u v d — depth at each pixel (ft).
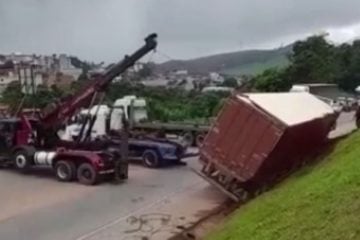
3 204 53.31
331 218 26.09
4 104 102.27
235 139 49.57
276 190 45.60
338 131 81.25
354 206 25.98
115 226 44.88
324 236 24.25
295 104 55.26
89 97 73.87
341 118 119.34
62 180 66.44
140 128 101.35
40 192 59.52
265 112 47.88
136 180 67.00
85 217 47.98
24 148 71.56
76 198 56.34
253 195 50.11
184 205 52.34
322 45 242.58
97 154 65.36
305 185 38.01
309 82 212.64
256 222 33.24
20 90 95.86
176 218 47.19
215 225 43.75
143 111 108.58
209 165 51.39
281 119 47.26
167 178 67.97
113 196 57.21
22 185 63.67
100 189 61.26
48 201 54.80
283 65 230.27
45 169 74.23
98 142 71.87
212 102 128.26
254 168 48.44
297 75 212.64
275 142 47.14
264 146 47.85
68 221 46.60
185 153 79.82
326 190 31.86
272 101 53.16
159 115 118.62
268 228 30.27
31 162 70.44
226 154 50.11
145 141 78.74
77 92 74.28
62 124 73.97
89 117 74.43
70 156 65.92
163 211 50.03
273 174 51.26
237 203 50.21
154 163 76.28
